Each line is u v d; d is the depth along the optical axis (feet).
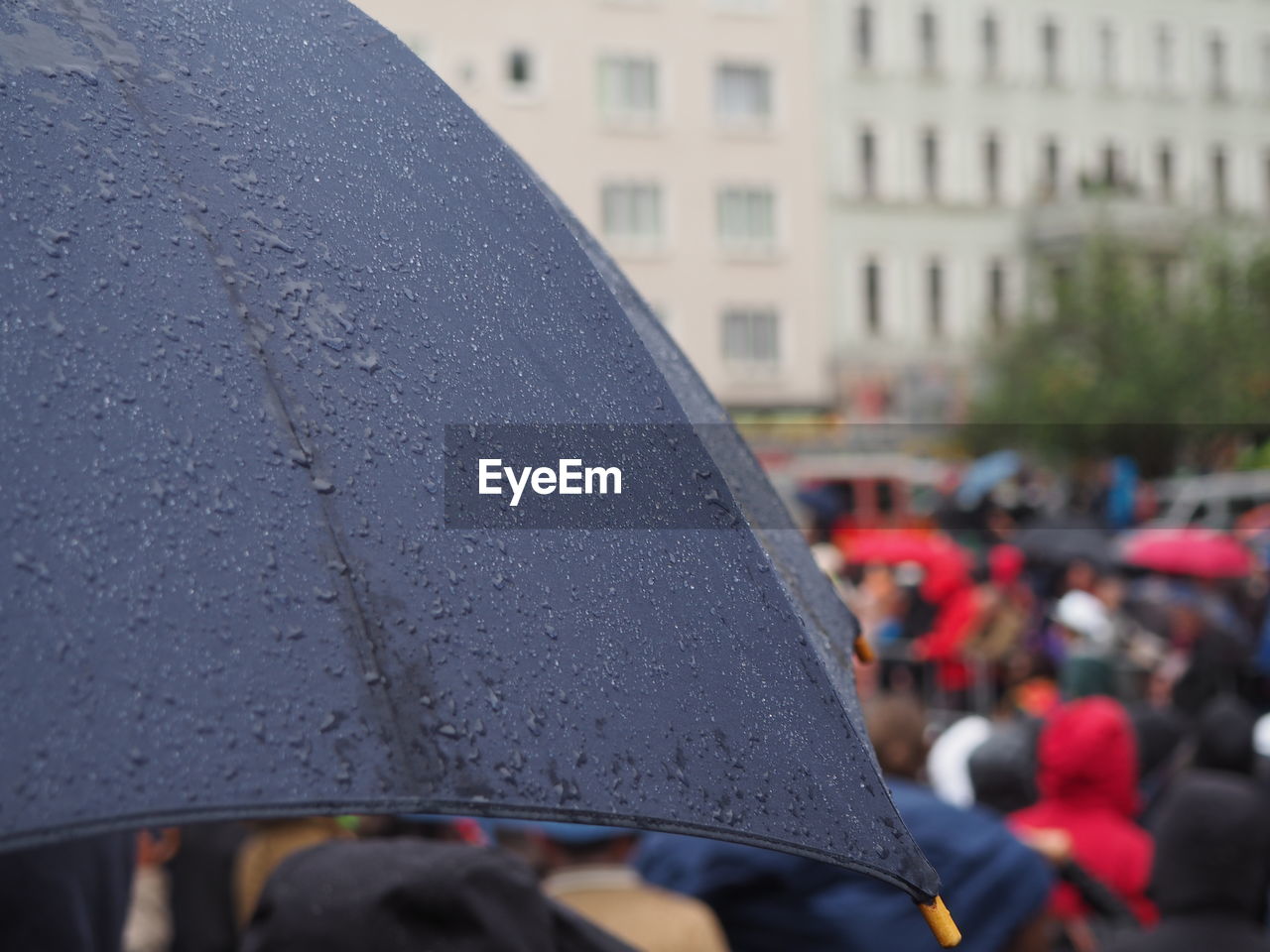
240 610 5.76
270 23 7.55
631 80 238.27
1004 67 271.90
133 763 5.32
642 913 15.78
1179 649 52.75
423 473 6.40
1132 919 21.53
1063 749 25.44
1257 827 18.99
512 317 7.09
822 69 257.75
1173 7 284.00
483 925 8.27
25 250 6.19
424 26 225.35
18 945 10.27
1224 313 215.72
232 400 6.18
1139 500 120.06
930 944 17.80
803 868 17.87
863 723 7.50
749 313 246.27
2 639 5.40
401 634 5.96
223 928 24.38
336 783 5.53
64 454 5.82
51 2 7.05
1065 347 221.25
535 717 6.03
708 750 6.31
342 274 6.79
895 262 261.65
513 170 7.70
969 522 99.96
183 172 6.69
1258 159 290.56
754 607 6.87
